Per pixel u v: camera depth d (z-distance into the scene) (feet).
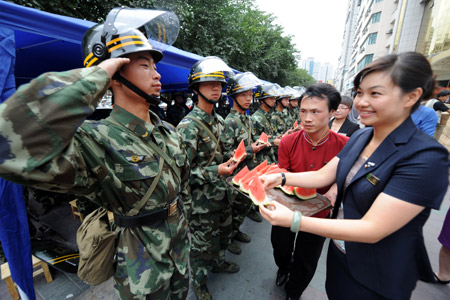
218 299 7.80
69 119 2.69
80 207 9.42
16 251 6.15
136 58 3.87
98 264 4.24
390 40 102.37
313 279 8.79
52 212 13.38
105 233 4.31
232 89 10.27
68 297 7.77
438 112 20.98
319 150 6.70
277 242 7.44
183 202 5.93
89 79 2.91
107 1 18.97
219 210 7.73
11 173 2.40
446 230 8.12
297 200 5.73
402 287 3.66
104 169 3.72
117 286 4.58
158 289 4.50
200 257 7.59
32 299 6.62
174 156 4.95
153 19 4.60
